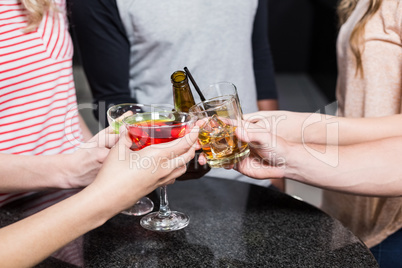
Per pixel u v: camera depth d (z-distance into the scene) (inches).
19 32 51.9
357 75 55.6
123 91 68.8
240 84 69.1
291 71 274.4
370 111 54.7
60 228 33.4
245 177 71.2
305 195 115.9
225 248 40.4
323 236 42.0
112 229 44.1
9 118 53.0
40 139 55.5
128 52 68.4
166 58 66.5
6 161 46.4
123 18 65.3
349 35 56.2
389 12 51.3
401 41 51.3
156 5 64.2
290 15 263.1
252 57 75.9
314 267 37.4
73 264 38.9
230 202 49.1
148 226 44.0
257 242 41.2
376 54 52.9
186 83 44.4
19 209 47.8
